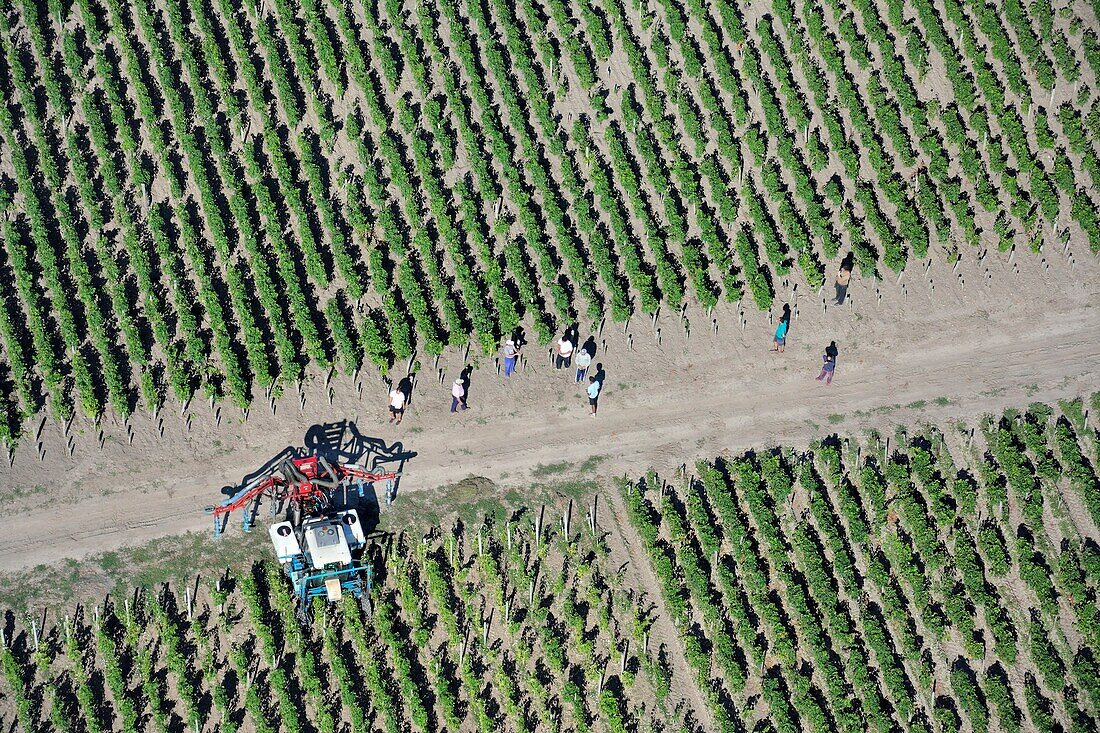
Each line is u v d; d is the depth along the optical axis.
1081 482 65.44
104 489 63.62
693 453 66.50
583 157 74.56
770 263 71.81
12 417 64.62
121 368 66.50
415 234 70.88
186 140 72.50
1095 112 76.06
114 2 77.56
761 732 58.62
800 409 68.06
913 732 58.88
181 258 69.75
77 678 58.78
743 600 62.19
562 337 69.31
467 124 75.06
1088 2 80.94
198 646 59.88
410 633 60.56
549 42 78.69
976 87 78.12
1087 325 70.88
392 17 78.75
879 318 70.69
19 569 61.34
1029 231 73.25
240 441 65.25
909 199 74.12
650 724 59.12
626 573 62.94
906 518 64.31
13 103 74.38
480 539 62.28
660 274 70.75
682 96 76.62
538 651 60.56
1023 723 59.75
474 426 66.62
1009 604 62.53
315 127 74.88
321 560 59.12
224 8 77.88
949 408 68.06
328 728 57.78
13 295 68.38
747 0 80.88
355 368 67.06
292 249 70.88
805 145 75.81
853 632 61.66
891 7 79.81
